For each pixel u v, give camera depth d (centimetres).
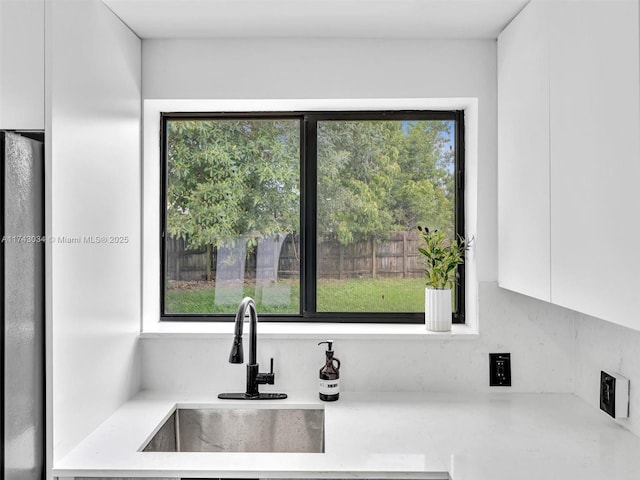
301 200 227
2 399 130
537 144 164
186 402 193
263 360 206
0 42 140
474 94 207
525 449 153
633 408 165
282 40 207
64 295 147
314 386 206
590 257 131
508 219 191
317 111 226
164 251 228
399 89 207
